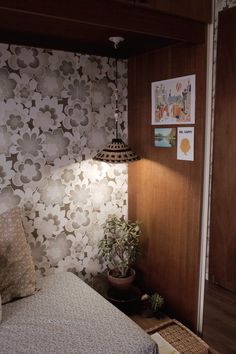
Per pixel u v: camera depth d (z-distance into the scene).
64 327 1.51
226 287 2.12
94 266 2.39
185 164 1.98
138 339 1.44
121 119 2.38
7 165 1.93
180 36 1.67
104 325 1.53
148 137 2.24
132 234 2.28
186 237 2.03
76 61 2.10
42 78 1.98
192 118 1.90
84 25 1.56
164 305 2.26
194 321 2.03
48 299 1.75
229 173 1.96
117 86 2.32
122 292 2.24
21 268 1.79
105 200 2.38
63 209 2.19
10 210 1.87
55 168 2.11
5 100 1.87
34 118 1.98
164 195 2.16
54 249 2.19
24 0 1.22
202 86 1.82
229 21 1.83
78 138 2.18
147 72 2.18
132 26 1.48
